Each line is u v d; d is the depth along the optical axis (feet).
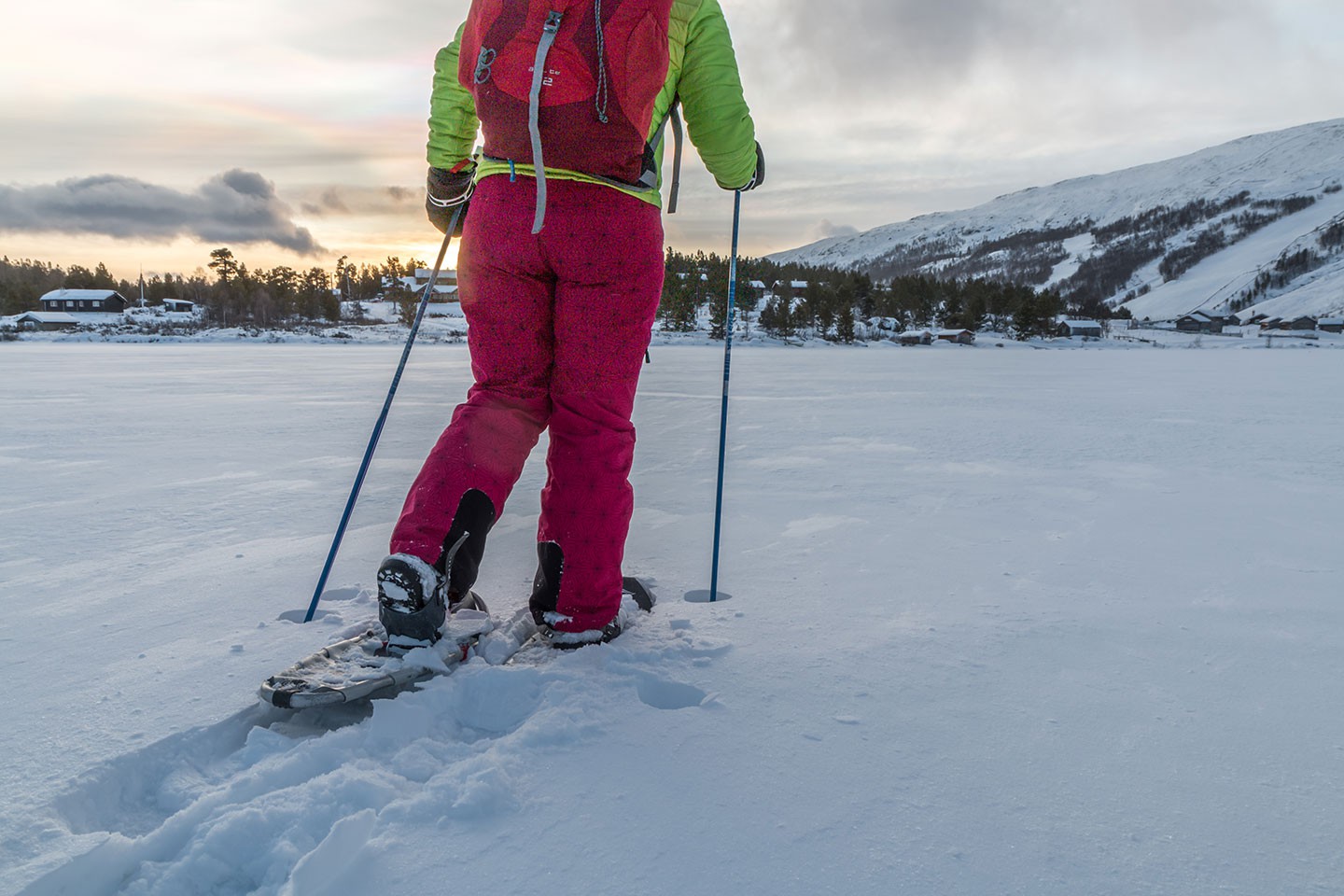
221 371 51.37
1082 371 64.13
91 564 6.68
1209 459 14.16
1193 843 2.86
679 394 33.35
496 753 3.31
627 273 4.42
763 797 3.09
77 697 3.90
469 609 4.83
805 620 5.24
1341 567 6.87
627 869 2.66
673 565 6.75
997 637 4.96
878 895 2.56
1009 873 2.68
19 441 16.12
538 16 3.83
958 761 3.41
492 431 4.41
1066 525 8.60
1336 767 3.42
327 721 3.84
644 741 3.49
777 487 11.02
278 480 11.37
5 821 2.84
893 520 8.79
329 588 5.92
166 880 2.64
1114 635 5.06
